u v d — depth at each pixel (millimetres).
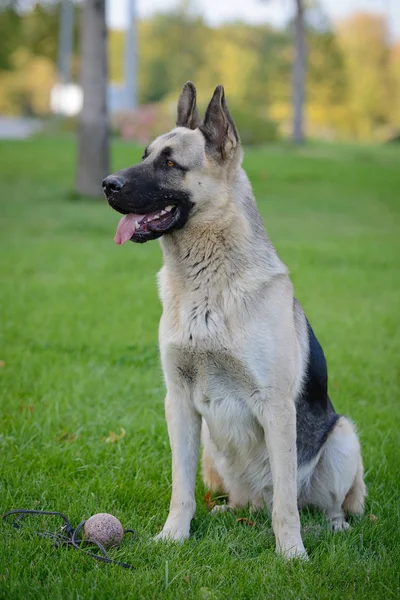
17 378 6848
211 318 4242
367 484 5219
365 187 24094
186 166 4457
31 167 24359
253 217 4531
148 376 7121
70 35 53062
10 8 49094
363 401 6707
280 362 4211
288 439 4219
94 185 19703
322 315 9656
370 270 12586
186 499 4395
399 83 64125
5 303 9617
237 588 3705
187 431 4488
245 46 75062
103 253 13281
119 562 3846
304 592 3691
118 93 55625
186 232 4391
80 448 5430
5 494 4656
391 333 9062
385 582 3832
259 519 4691
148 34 81375
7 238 14414
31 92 69250
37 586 3605
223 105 4453
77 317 9078
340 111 60844
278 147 35875
